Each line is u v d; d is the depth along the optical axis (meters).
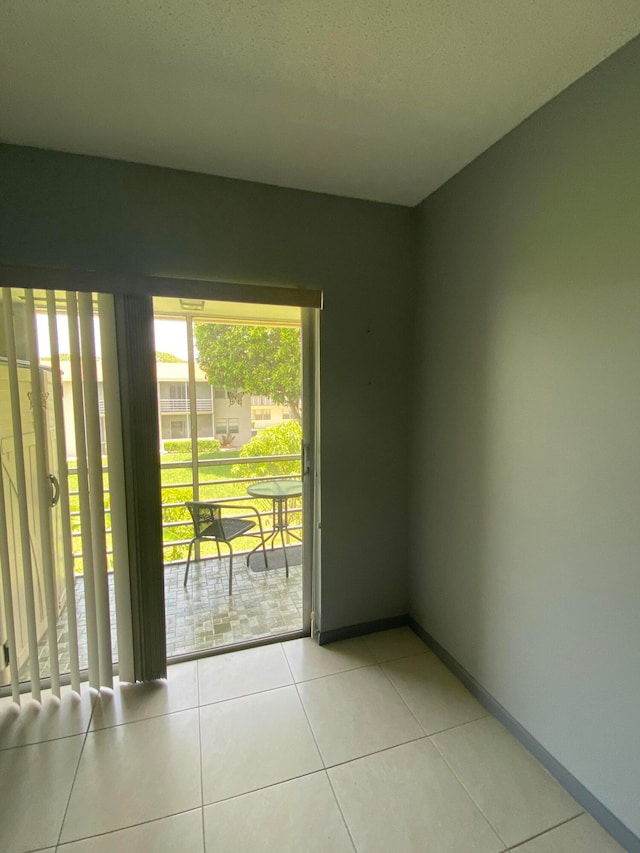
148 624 1.83
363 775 1.40
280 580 2.88
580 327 1.25
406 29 1.05
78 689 1.76
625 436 1.13
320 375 2.01
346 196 1.97
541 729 1.44
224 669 1.95
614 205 1.14
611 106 1.13
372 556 2.21
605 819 1.22
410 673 1.92
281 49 1.11
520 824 1.25
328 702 1.74
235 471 2.79
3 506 1.65
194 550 3.17
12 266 1.53
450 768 1.43
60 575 2.16
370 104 1.34
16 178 1.55
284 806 1.30
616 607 1.17
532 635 1.47
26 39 1.07
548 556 1.39
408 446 2.22
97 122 1.42
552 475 1.37
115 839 1.21
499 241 1.56
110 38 1.07
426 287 2.04
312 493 2.18
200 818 1.26
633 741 1.14
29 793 1.34
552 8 0.99
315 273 1.95
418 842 1.20
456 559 1.88
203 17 1.01
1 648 1.76
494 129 1.48
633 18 1.01
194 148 1.58
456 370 1.83
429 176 1.80
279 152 1.61
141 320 1.71
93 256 1.65
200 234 1.76
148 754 1.49
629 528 1.13
